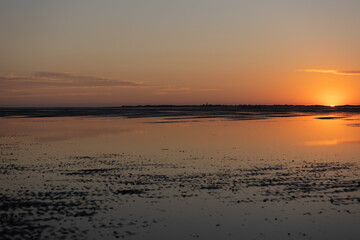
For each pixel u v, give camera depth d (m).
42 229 10.00
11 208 11.73
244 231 10.13
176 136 34.66
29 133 38.09
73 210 11.62
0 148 26.33
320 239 9.66
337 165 19.14
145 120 63.78
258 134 36.53
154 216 11.20
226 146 27.28
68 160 21.02
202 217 11.13
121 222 10.66
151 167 18.78
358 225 10.51
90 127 46.69
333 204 12.27
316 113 108.88
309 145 27.73
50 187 14.47
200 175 16.75
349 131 39.91
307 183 15.07
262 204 12.30
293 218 11.05
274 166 18.94
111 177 16.36
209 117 76.06
